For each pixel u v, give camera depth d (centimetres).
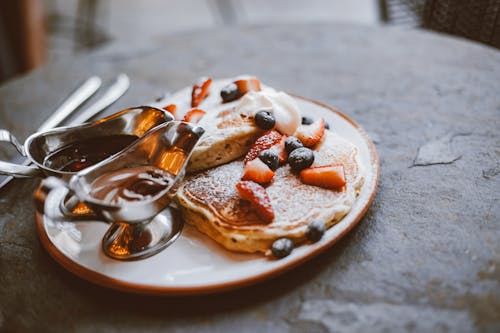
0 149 53
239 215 39
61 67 68
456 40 63
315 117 50
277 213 39
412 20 76
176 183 38
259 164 41
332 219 39
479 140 48
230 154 46
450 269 37
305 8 158
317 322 35
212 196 41
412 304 35
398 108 53
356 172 42
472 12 66
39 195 35
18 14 96
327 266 38
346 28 69
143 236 40
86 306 37
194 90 50
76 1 166
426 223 40
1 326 37
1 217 45
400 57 62
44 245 40
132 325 36
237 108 47
